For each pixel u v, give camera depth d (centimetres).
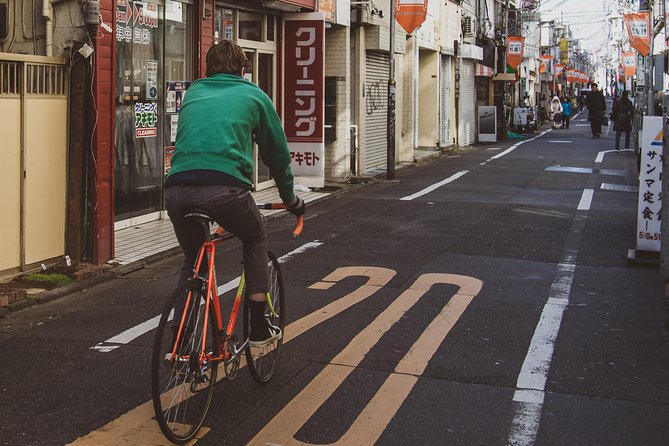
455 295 766
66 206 877
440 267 891
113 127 902
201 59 1259
